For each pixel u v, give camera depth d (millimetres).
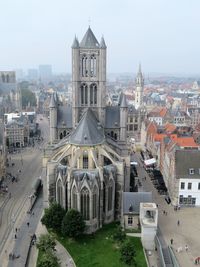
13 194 131125
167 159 134875
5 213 114875
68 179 101875
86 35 129125
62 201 106500
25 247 94750
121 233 93562
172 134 175000
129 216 100562
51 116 135625
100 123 135000
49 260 79375
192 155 119562
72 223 93500
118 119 137625
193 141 154125
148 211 99625
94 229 101875
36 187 134125
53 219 97500
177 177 116438
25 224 107500
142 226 93562
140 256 89125
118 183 109625
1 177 144875
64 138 130500
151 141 180125
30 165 168750
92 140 107750
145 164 157250
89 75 130875
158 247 91812
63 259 88125
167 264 85562
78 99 133125
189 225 105562
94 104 134625
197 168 117750
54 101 136125
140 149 191500
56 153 114938
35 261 88500
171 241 95750
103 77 131000
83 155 106438
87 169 104562
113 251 91062
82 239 97312
